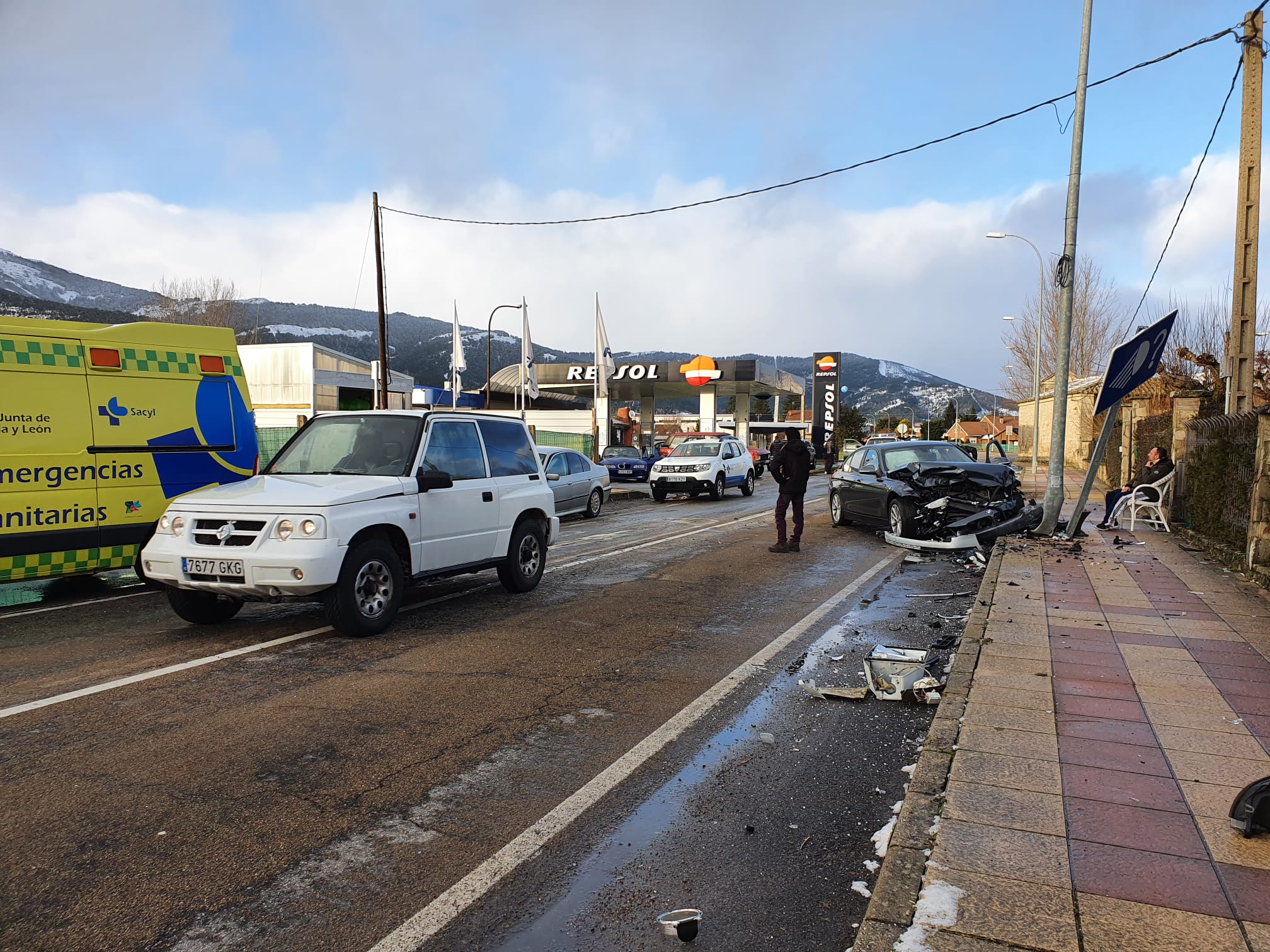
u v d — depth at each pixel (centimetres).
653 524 1599
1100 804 346
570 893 304
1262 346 2020
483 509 793
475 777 404
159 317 5175
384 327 2609
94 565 806
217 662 593
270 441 2627
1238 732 429
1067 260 1200
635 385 4959
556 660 608
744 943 274
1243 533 943
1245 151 1202
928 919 264
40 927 276
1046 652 587
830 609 799
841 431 8925
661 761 428
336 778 399
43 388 773
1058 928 258
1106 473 2564
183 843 335
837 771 420
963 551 1183
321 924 281
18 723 468
